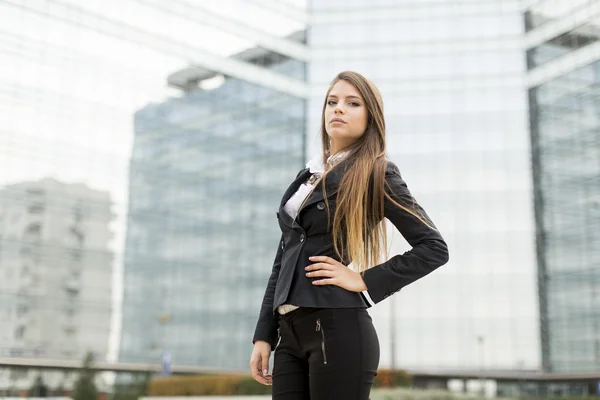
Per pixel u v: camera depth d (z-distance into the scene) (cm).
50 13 3359
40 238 3112
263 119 3969
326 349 192
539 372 3650
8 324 2925
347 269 197
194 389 2772
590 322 3559
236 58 3950
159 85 3688
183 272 3556
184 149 3706
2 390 2805
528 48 3972
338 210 201
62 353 3055
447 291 3869
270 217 3884
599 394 3278
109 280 3297
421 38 4091
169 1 3778
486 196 3912
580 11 3772
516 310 3766
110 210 3384
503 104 3972
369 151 209
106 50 3534
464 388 3700
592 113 3688
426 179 3981
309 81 4081
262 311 227
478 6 4044
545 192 3825
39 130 3238
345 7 4128
